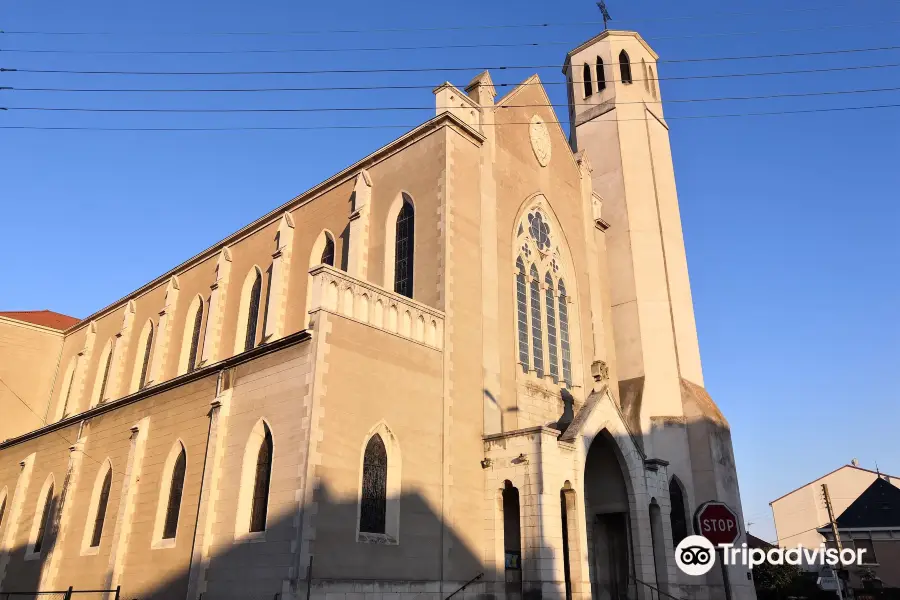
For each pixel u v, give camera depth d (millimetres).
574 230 40219
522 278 34812
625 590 30688
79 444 34750
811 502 98438
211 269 44344
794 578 58469
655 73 50781
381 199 33562
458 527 25922
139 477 29641
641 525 29375
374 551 22562
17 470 40125
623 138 46375
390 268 31891
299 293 36125
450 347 28109
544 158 39062
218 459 25188
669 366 40469
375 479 23766
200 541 24078
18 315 59938
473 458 27609
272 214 40250
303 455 21719
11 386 54250
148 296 49781
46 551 33562
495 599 25906
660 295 42250
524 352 33406
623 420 30875
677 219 46312
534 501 25812
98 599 28328
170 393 29812
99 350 53219
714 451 38000
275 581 20875
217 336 40312
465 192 31625
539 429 26469
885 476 95438
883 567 71500
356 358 24156
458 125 32188
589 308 39500
